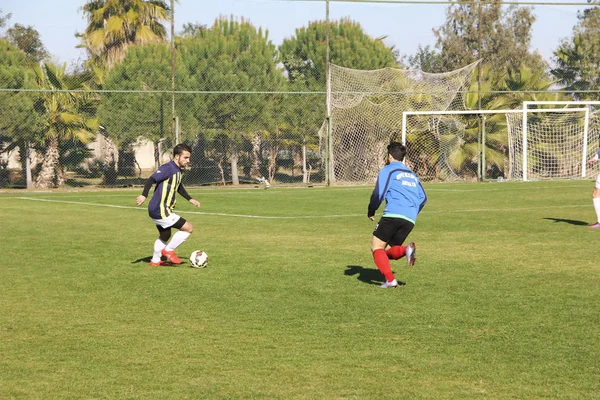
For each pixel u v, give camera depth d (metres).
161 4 37.91
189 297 9.76
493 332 7.91
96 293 10.02
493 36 39.62
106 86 33.44
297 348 7.35
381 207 23.47
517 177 37.94
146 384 6.29
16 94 32.16
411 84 36.62
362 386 6.23
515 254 13.27
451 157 37.19
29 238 15.77
